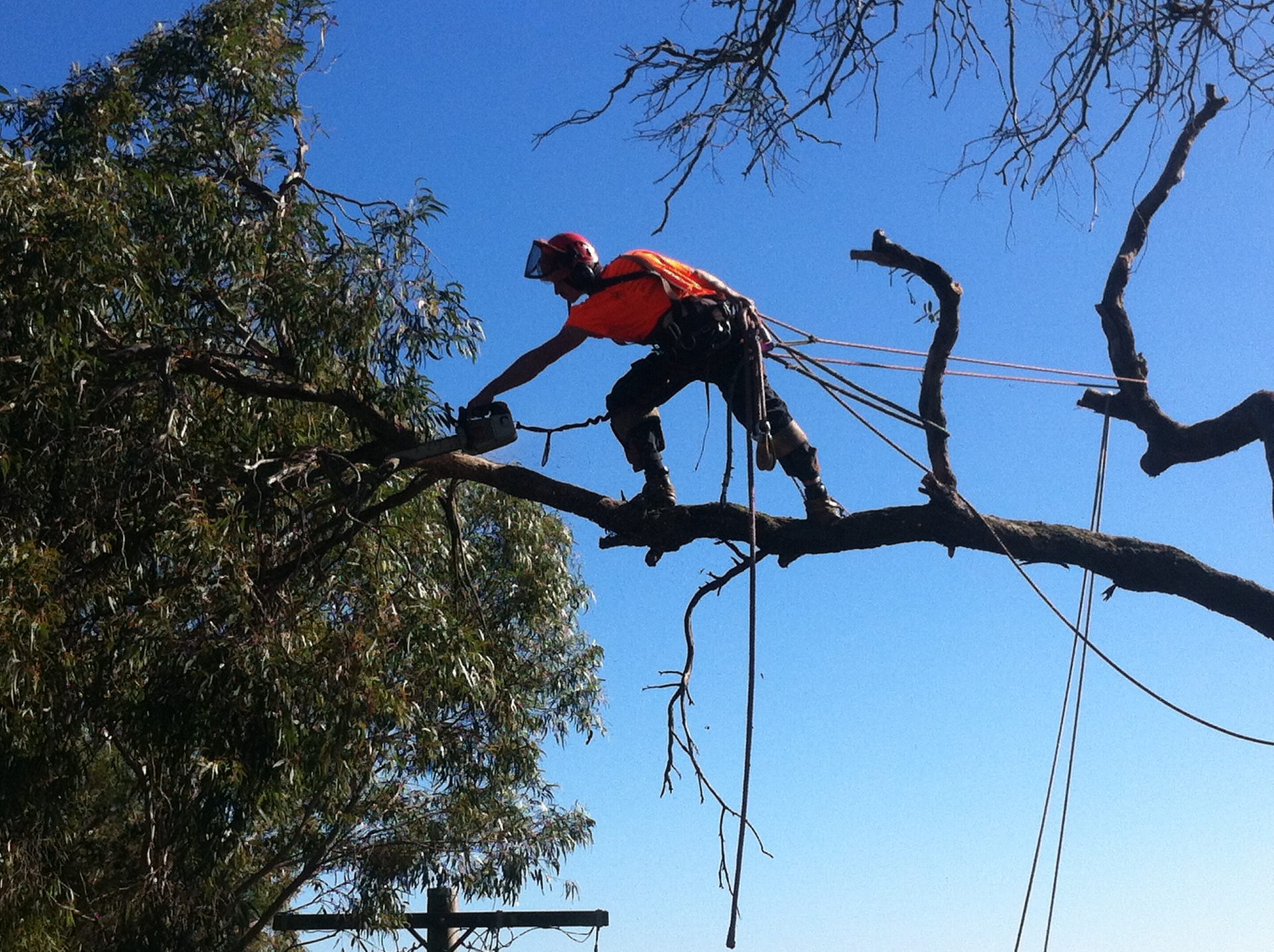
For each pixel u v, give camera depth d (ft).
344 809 38.01
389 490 31.19
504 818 42.16
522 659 42.06
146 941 34.60
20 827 28.30
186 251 28.76
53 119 30.83
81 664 26.78
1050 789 21.85
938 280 20.48
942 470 20.45
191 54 31.40
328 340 27.55
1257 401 21.25
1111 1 22.15
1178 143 23.54
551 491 22.48
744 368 18.53
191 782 28.22
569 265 19.51
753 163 22.84
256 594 26.89
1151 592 20.75
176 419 27.07
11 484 26.91
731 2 22.25
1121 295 23.20
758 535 20.20
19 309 25.86
